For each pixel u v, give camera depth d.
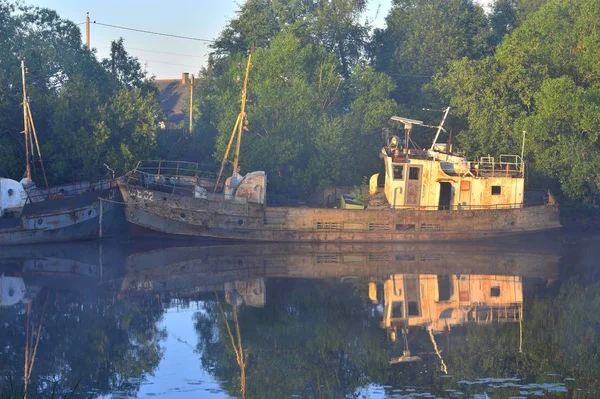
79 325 40.78
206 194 66.19
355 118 78.19
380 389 30.70
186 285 50.41
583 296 46.75
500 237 68.06
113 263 57.91
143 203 65.19
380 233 66.62
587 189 70.88
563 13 82.38
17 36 84.62
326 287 49.69
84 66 85.88
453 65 81.38
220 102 86.81
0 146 71.75
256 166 73.56
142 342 37.66
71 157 73.88
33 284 50.69
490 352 35.50
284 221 66.44
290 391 30.86
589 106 69.38
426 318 41.84
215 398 30.09
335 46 99.56
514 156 69.94
